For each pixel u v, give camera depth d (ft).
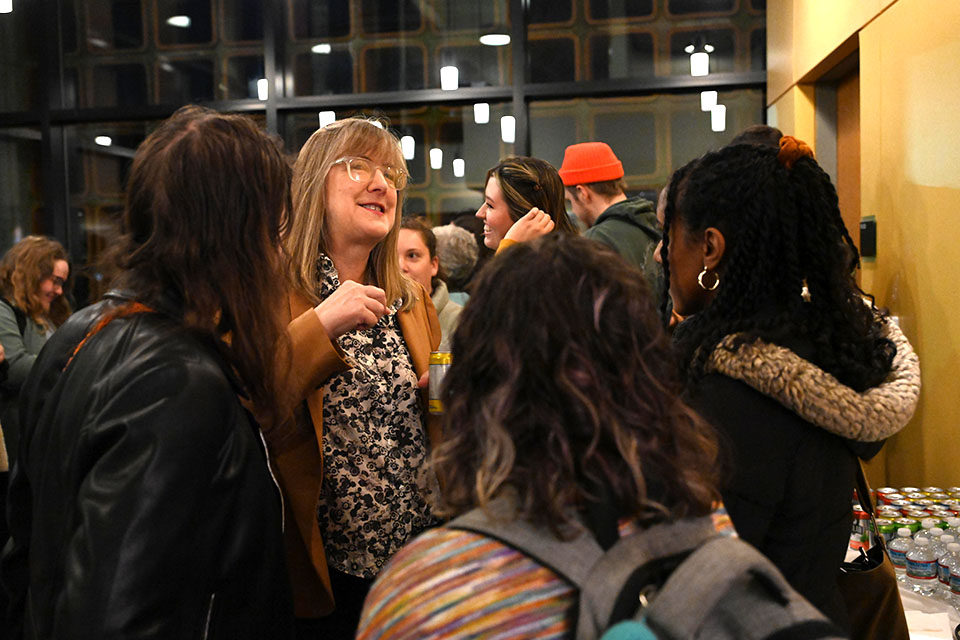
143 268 3.36
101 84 17.70
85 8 17.63
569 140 16.53
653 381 2.27
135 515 2.85
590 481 2.14
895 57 9.12
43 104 17.61
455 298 11.71
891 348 4.08
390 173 5.74
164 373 3.07
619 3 16.22
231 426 3.20
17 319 12.63
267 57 17.07
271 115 17.11
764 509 3.53
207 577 3.07
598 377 2.21
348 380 5.34
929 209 8.36
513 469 2.16
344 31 17.10
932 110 8.22
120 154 17.88
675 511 2.17
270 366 3.56
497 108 16.71
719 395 3.63
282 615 3.38
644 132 16.26
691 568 2.01
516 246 2.45
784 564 3.63
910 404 3.69
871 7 9.74
